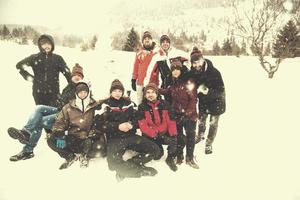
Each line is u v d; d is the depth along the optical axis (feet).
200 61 16.11
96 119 15.69
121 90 15.55
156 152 15.25
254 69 40.27
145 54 19.45
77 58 40.52
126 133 15.53
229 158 16.94
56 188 13.92
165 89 16.84
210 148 17.49
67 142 15.87
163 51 18.28
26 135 16.29
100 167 15.70
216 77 16.60
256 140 19.35
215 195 13.53
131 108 15.88
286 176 15.10
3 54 39.78
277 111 24.86
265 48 36.58
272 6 35.68
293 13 35.91
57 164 16.01
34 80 18.37
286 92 30.37
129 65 38.96
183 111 15.92
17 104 25.77
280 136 19.89
